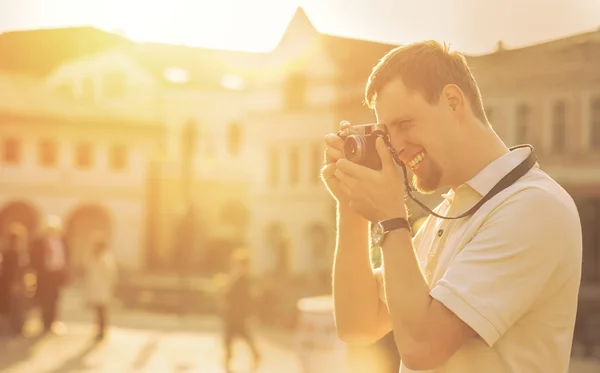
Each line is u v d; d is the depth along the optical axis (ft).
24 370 45.03
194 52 164.35
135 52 163.63
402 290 6.44
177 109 164.76
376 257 9.78
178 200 163.63
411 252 6.59
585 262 85.76
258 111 137.80
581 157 86.12
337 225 7.77
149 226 164.14
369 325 7.81
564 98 84.12
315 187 134.10
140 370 46.29
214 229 167.63
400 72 6.75
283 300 81.71
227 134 168.04
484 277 6.25
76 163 159.74
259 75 138.51
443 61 6.72
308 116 129.18
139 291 99.14
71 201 159.43
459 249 6.64
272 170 139.13
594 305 52.08
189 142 149.79
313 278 123.54
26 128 155.22
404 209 6.73
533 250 6.25
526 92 84.23
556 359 6.51
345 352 28.45
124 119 161.68
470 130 6.73
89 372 44.98
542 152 87.51
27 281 63.72
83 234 163.02
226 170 167.22
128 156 162.91
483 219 6.54
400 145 6.82
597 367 44.45
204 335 69.56
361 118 116.06
